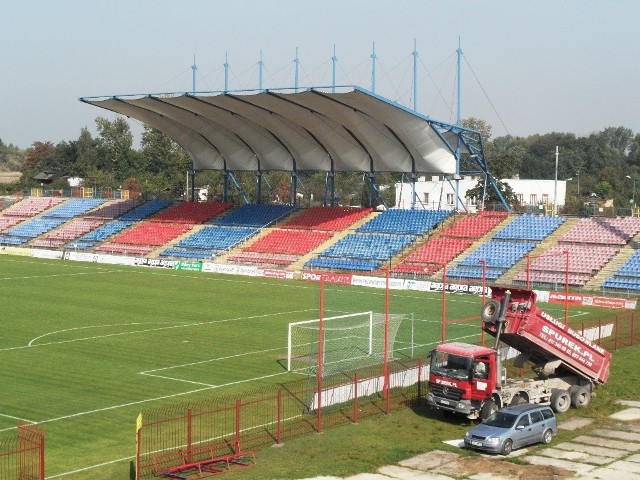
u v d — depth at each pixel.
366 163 111.69
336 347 54.59
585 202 169.75
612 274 86.44
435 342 57.28
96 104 103.88
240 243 112.62
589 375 42.53
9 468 31.14
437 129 101.06
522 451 34.97
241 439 35.47
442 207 146.00
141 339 57.72
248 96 93.12
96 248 119.56
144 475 30.84
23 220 138.12
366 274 95.44
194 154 124.62
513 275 89.62
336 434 36.53
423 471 32.09
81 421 37.81
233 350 54.28
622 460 33.88
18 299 75.88
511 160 167.75
